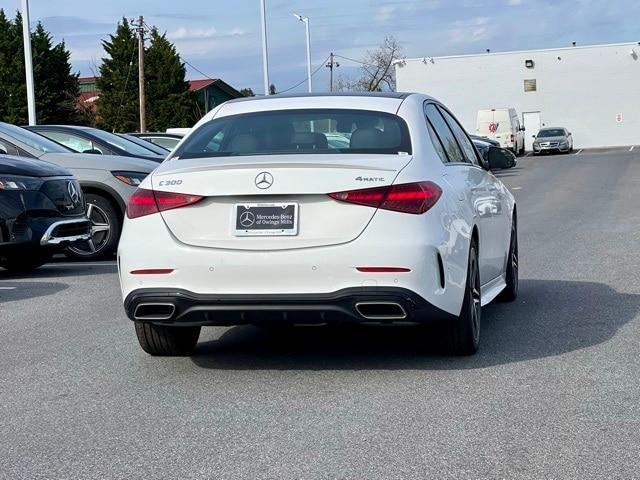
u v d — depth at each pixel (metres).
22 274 10.52
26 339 6.91
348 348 6.36
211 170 5.32
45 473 4.05
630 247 11.66
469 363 5.81
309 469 3.99
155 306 5.41
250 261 5.19
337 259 5.13
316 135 5.85
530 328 6.84
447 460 4.06
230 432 4.55
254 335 6.89
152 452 4.29
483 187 6.75
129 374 5.78
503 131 50.50
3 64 59.31
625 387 5.15
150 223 5.41
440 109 6.88
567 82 64.69
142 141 15.45
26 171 9.88
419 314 5.22
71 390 5.44
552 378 5.39
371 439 4.38
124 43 65.38
